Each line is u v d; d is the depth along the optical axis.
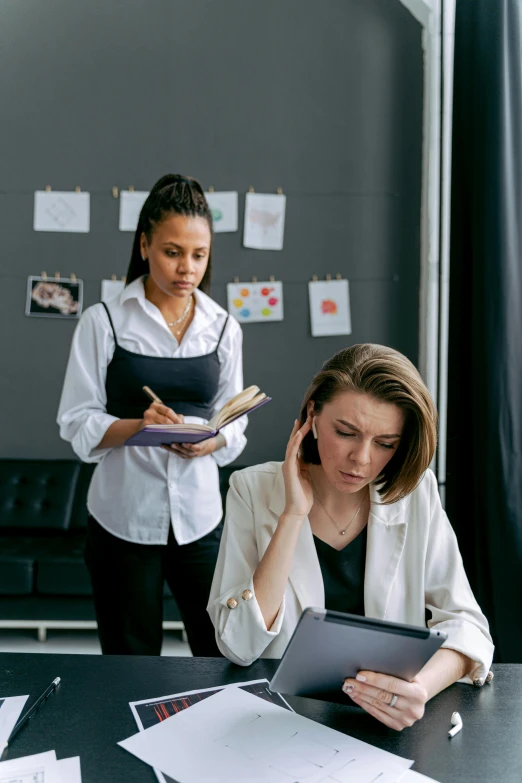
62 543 3.61
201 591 2.04
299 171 4.09
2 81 4.04
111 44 4.05
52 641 3.41
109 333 2.01
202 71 4.06
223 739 1.03
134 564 1.98
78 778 0.93
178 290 1.97
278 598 1.29
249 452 4.13
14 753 0.99
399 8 4.04
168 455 1.98
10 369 4.12
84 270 4.11
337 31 4.05
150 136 4.07
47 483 3.87
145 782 0.93
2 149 4.06
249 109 4.07
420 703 1.04
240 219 4.11
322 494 1.42
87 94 4.06
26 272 4.10
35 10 4.03
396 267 4.11
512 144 2.93
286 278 4.11
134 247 2.07
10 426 4.12
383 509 1.40
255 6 4.04
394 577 1.39
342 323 4.09
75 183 4.09
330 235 4.10
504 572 2.81
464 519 3.11
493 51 2.93
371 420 1.23
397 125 4.07
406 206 4.09
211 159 4.09
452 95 3.26
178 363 2.03
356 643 0.99
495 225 2.90
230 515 1.45
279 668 1.02
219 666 1.28
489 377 2.89
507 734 1.06
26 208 4.08
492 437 2.87
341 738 1.04
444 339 3.55
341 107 4.07
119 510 1.98
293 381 4.13
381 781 0.94
